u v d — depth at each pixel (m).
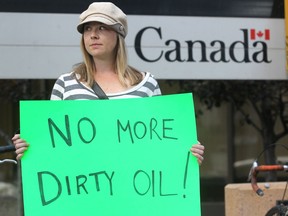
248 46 11.52
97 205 6.05
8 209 17.41
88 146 6.11
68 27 11.04
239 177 19.48
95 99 6.23
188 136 6.23
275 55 11.59
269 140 13.77
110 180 6.09
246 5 11.49
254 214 10.78
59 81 6.43
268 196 10.80
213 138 19.56
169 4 11.27
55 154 6.05
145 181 6.13
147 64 11.23
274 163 13.73
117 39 6.38
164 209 6.10
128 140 6.17
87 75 6.36
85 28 6.31
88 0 11.05
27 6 10.93
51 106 6.10
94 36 6.23
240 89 13.40
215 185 19.52
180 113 6.25
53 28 11.00
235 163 19.52
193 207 6.11
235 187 10.97
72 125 6.12
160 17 11.24
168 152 6.20
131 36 11.17
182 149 6.21
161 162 6.18
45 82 14.16
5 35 10.90
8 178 17.88
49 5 10.98
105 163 6.12
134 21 11.16
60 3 11.01
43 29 10.98
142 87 6.41
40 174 6.00
